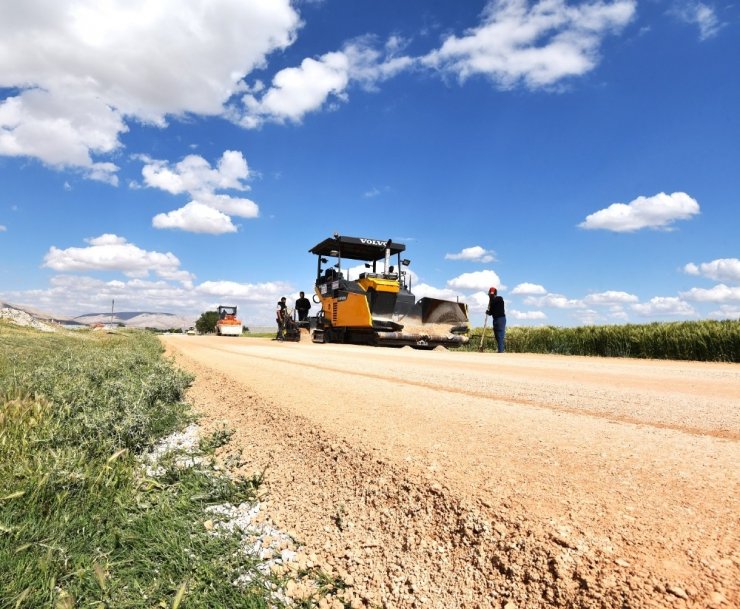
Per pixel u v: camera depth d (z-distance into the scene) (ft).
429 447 10.05
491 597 5.60
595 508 6.75
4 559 6.63
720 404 14.98
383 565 6.70
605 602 4.85
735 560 5.21
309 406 14.85
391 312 65.31
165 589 6.55
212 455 12.06
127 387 16.78
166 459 11.55
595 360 38.96
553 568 5.54
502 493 7.47
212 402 18.40
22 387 17.06
